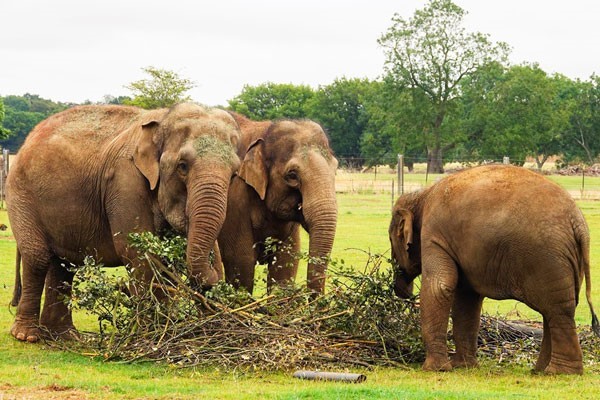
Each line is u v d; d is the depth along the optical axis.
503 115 102.44
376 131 122.81
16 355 13.90
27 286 15.69
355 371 12.83
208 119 14.75
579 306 19.64
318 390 10.98
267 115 139.00
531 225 12.22
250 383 11.76
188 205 14.30
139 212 14.84
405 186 59.91
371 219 39.75
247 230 18.02
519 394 11.09
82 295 14.12
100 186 15.21
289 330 13.34
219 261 16.61
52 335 15.71
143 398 10.66
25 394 10.85
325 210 17.22
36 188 15.61
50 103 145.75
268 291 16.05
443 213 13.03
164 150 14.65
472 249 12.66
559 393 11.18
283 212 17.80
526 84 102.44
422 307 13.21
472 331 13.72
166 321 13.69
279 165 17.73
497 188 12.62
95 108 16.17
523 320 17.17
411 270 14.30
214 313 13.75
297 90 142.12
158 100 52.31
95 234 15.44
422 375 12.66
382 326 14.17
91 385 11.35
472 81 104.94
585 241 12.38
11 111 113.31
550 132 106.19
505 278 12.54
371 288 14.29
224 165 14.39
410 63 103.62
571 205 12.41
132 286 14.54
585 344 14.88
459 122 103.69
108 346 13.62
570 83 137.50
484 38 102.88
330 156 17.97
